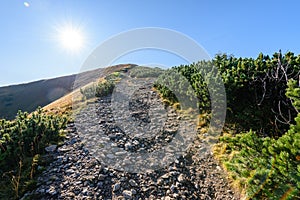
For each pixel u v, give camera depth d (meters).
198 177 4.47
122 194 3.98
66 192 4.02
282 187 2.68
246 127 6.03
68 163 5.10
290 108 4.96
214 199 3.81
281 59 5.82
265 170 2.90
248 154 3.34
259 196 2.97
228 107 6.81
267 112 5.57
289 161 2.66
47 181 4.36
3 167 4.83
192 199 3.87
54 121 7.30
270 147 2.95
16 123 6.73
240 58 7.79
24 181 4.33
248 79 6.14
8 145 5.25
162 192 4.05
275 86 5.39
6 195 3.96
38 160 5.07
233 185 3.96
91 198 3.87
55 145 6.04
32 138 5.74
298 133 2.82
